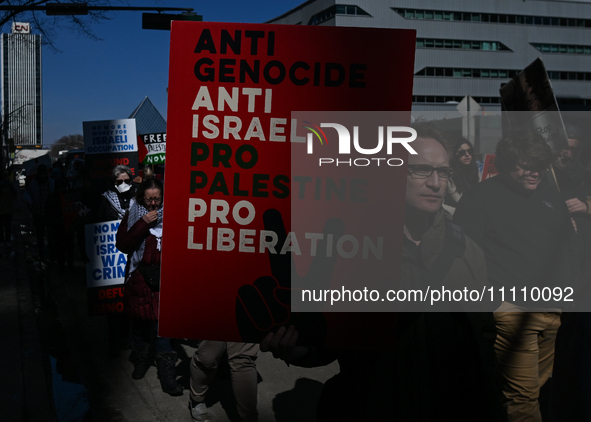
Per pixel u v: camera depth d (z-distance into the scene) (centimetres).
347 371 166
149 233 409
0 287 773
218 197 164
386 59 160
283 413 371
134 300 413
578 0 5894
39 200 1078
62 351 514
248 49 162
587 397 121
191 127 164
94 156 553
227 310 164
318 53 161
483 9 5697
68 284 834
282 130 162
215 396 403
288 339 161
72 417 368
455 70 5681
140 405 388
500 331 285
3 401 368
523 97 283
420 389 157
